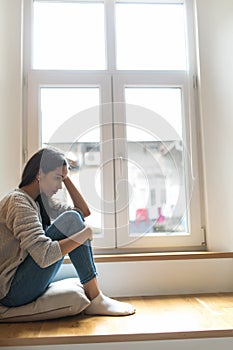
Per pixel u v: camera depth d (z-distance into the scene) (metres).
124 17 2.21
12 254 1.43
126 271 1.87
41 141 2.06
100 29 2.19
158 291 1.88
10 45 2.02
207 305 1.62
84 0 2.18
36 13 2.17
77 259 1.51
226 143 2.05
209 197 2.03
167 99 2.16
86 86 2.11
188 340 1.27
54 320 1.43
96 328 1.32
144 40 2.21
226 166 2.04
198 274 1.91
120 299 1.79
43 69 2.09
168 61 2.21
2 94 1.97
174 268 1.90
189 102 2.14
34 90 2.06
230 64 2.09
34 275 1.38
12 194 1.46
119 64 2.17
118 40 2.19
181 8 2.25
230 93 2.08
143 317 1.45
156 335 1.25
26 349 1.23
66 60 2.15
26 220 1.39
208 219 2.02
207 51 2.12
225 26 2.11
